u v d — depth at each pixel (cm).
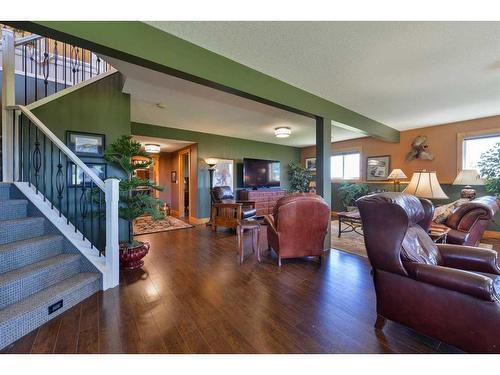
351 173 684
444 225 303
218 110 410
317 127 362
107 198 235
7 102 254
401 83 304
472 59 245
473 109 408
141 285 242
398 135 573
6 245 198
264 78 273
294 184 784
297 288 238
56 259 217
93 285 221
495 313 127
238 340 160
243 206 551
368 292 230
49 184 282
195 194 602
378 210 165
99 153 312
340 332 169
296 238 297
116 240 240
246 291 231
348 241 421
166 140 561
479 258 178
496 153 416
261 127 543
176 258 329
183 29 194
